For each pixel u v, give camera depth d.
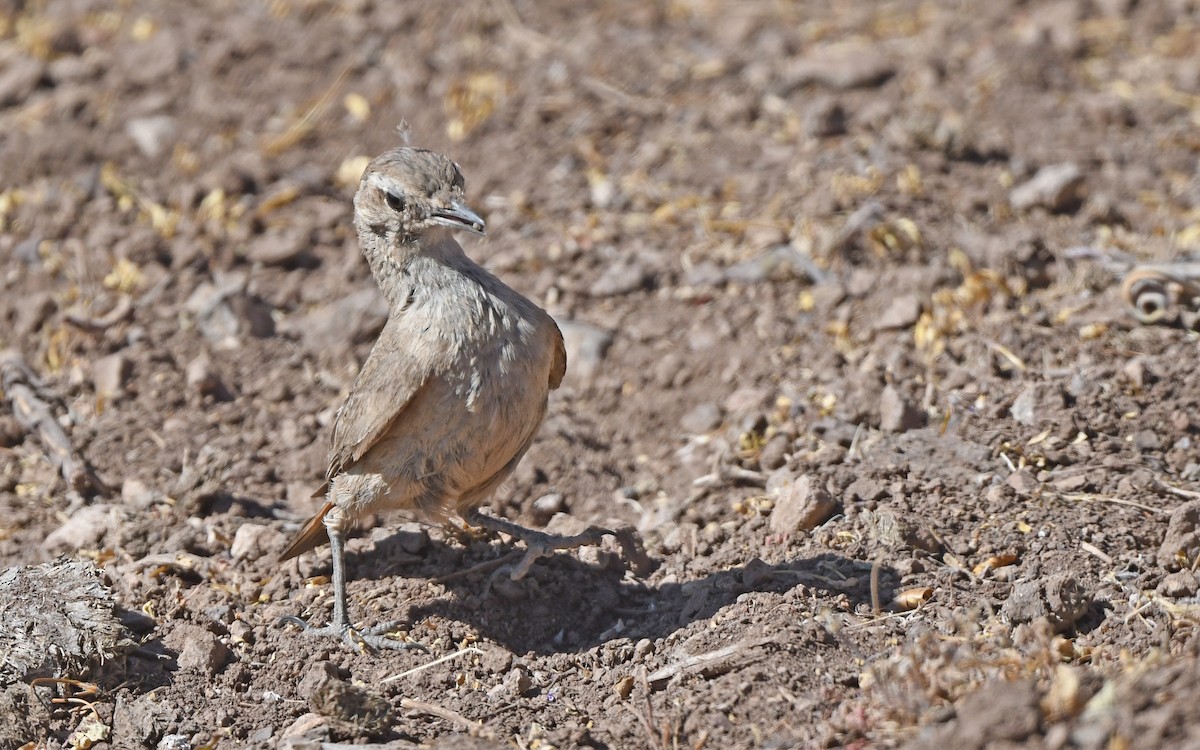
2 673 9.37
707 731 8.63
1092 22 20.06
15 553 11.24
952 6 20.66
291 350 14.15
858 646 9.25
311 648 9.90
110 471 12.41
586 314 14.44
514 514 11.95
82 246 15.67
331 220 16.14
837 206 15.38
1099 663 8.64
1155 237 14.52
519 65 19.27
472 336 9.63
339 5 20.62
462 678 9.62
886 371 12.66
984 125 17.23
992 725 7.38
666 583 10.68
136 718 9.22
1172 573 9.72
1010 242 14.12
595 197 16.39
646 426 12.97
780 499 11.02
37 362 14.05
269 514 11.86
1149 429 11.44
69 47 19.83
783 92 18.33
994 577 9.95
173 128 17.88
